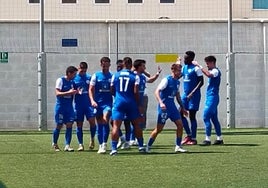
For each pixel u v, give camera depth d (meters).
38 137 23.59
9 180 12.62
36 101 28.12
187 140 19.73
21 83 28.08
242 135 24.02
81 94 18.39
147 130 27.33
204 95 27.97
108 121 17.27
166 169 13.95
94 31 28.64
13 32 28.25
